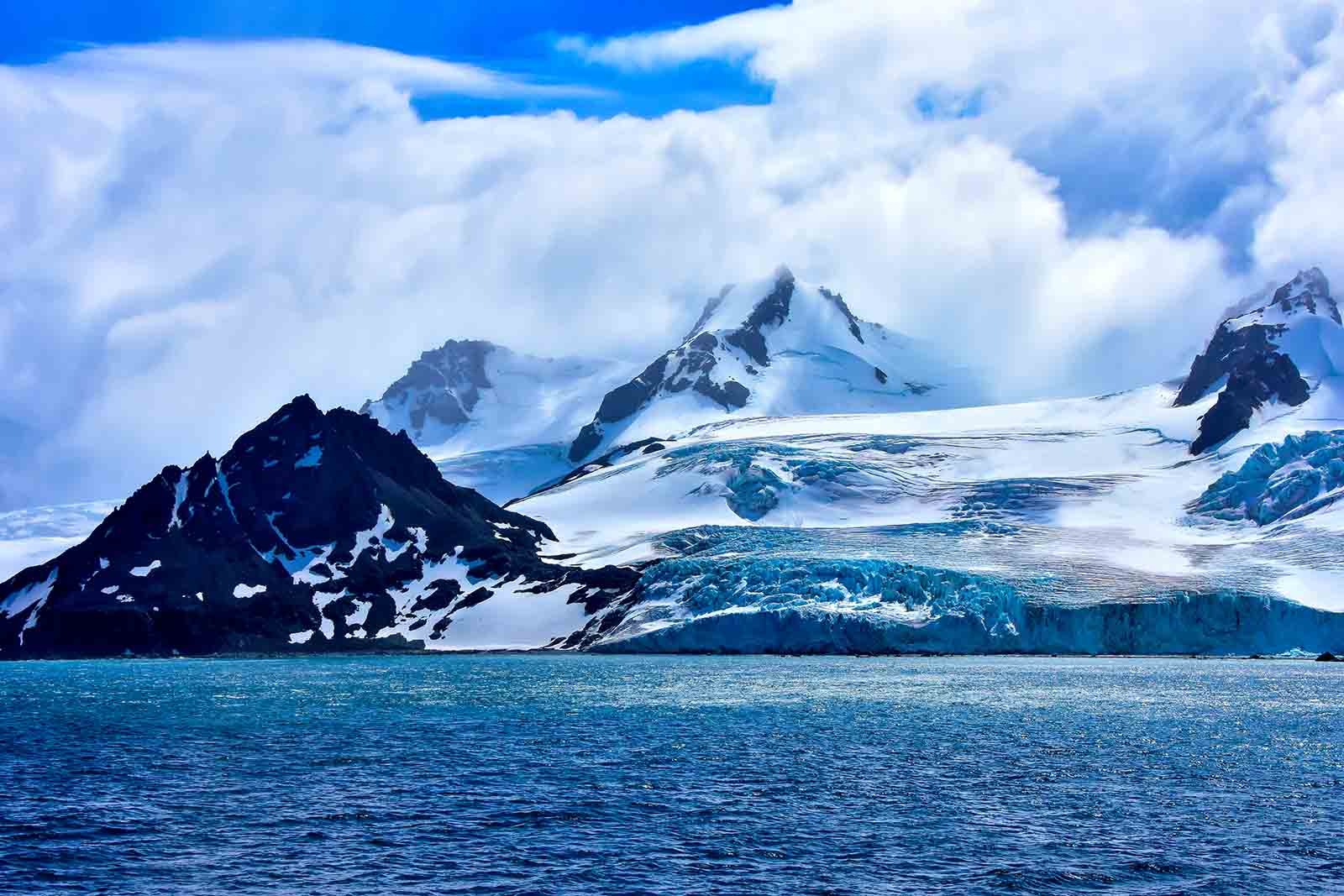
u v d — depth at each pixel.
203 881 99.50
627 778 138.75
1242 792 131.75
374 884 98.38
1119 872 101.44
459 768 145.50
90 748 162.75
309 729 182.25
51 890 97.50
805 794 130.12
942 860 104.75
